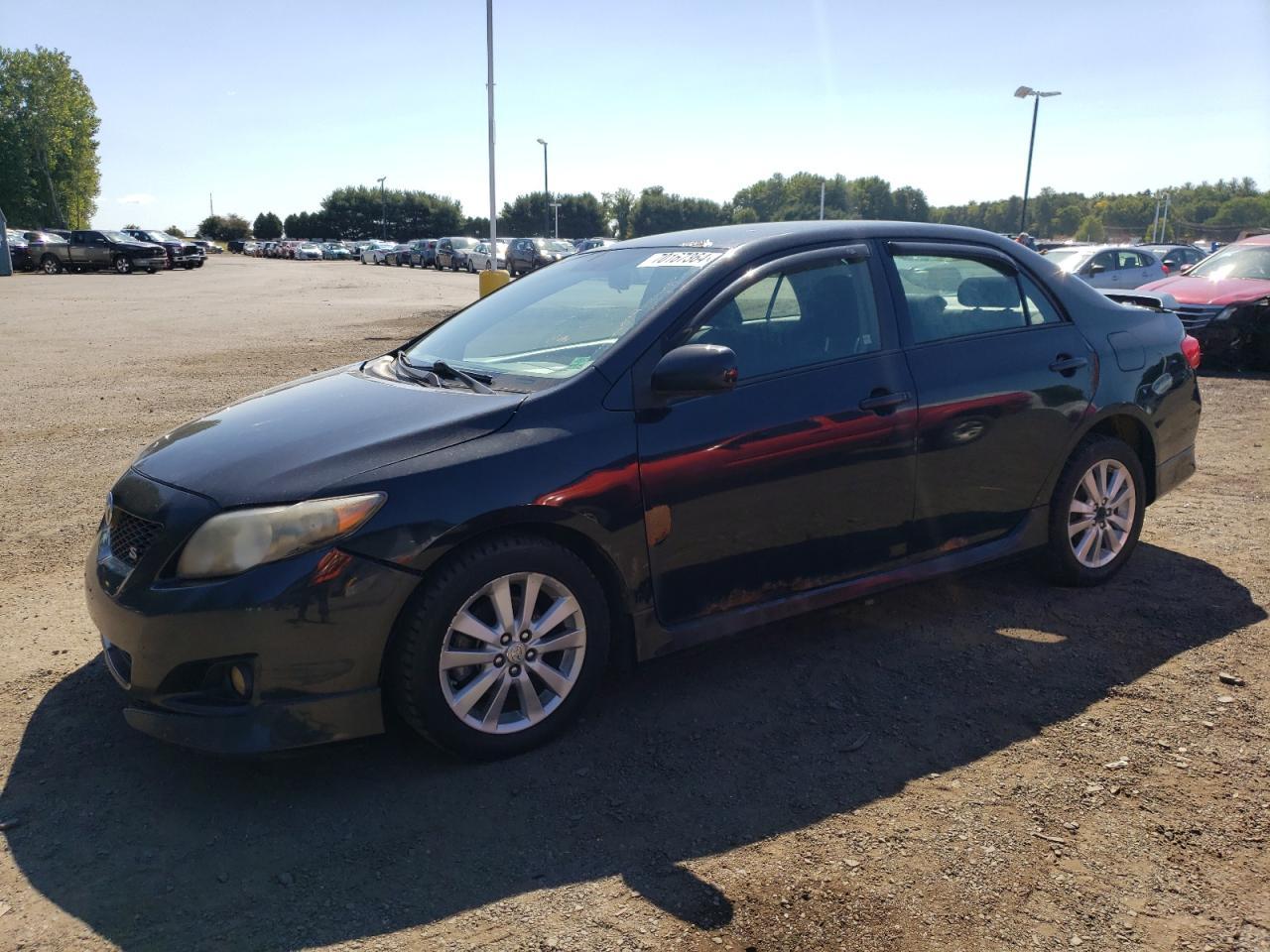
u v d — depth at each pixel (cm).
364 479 291
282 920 243
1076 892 251
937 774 306
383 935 237
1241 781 299
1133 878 256
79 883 258
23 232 4381
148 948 233
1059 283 443
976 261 418
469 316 431
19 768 313
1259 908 244
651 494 324
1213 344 1136
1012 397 405
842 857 265
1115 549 459
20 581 479
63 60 8688
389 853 269
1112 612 429
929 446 383
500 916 243
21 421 878
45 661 390
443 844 273
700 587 342
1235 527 546
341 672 285
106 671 382
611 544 319
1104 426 459
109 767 315
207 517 287
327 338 1603
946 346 395
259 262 6681
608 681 373
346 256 7644
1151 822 279
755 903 247
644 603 330
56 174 8819
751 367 352
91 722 343
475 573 298
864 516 372
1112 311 457
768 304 362
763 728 336
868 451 367
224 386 1080
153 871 262
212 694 288
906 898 249
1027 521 426
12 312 2092
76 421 878
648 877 258
